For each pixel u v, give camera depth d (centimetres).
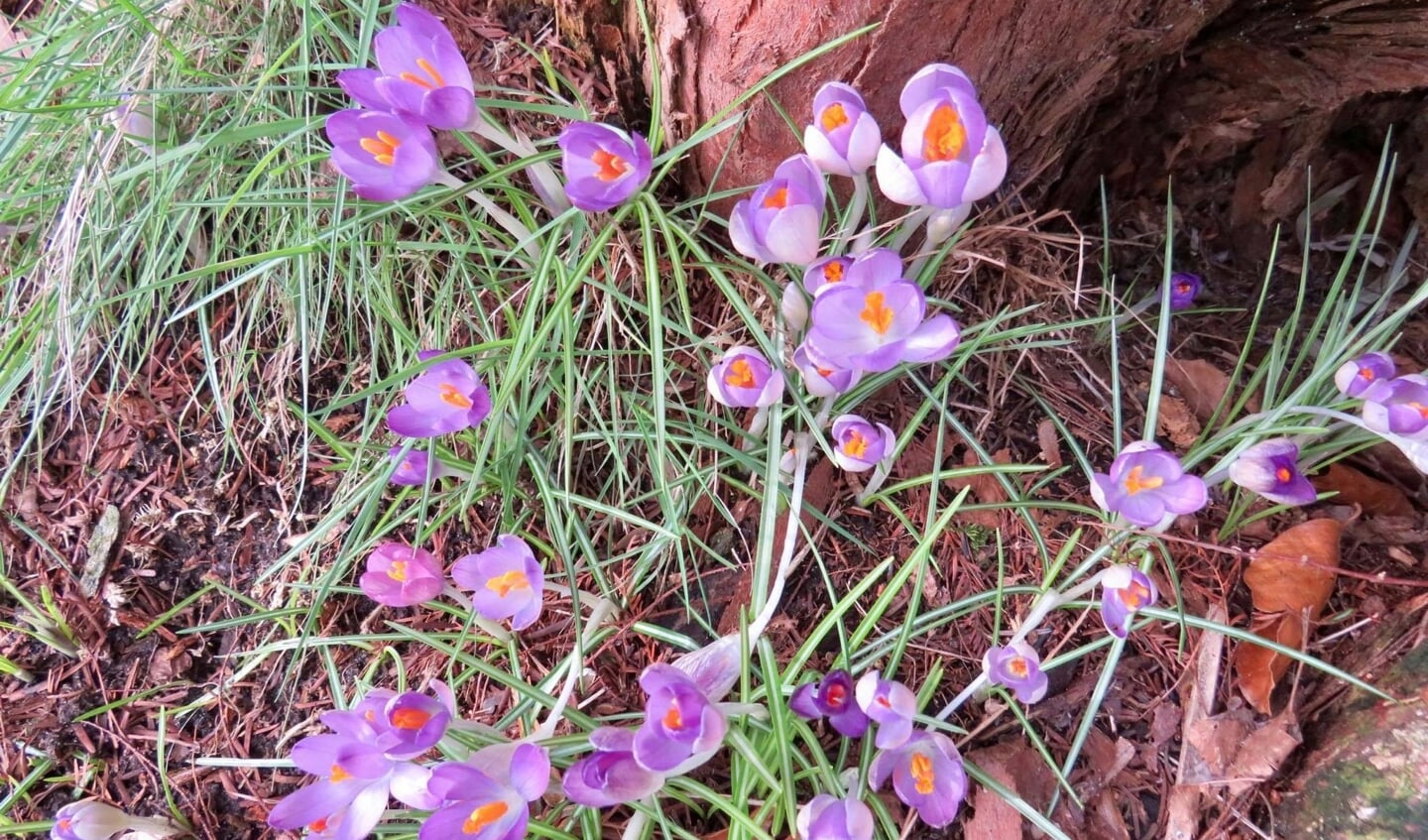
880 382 41
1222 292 51
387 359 45
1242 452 36
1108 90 45
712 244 41
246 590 43
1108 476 33
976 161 29
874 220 40
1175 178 53
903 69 37
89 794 39
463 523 41
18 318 46
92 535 44
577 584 40
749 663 33
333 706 40
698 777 37
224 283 47
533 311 35
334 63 41
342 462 43
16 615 43
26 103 43
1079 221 53
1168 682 38
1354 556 39
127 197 45
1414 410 32
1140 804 36
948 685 38
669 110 41
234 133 37
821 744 37
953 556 41
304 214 43
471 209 44
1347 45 44
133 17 44
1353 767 34
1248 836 35
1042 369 45
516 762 28
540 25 46
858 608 40
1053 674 38
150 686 41
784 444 40
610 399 42
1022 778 36
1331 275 51
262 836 38
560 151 36
